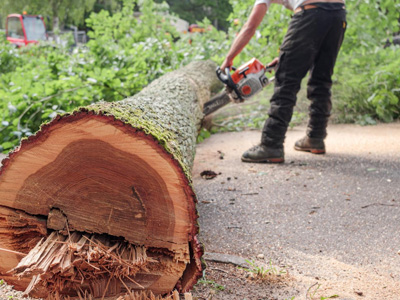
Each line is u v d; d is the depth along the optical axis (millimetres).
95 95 6055
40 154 1961
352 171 4594
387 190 4027
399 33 9281
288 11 7590
